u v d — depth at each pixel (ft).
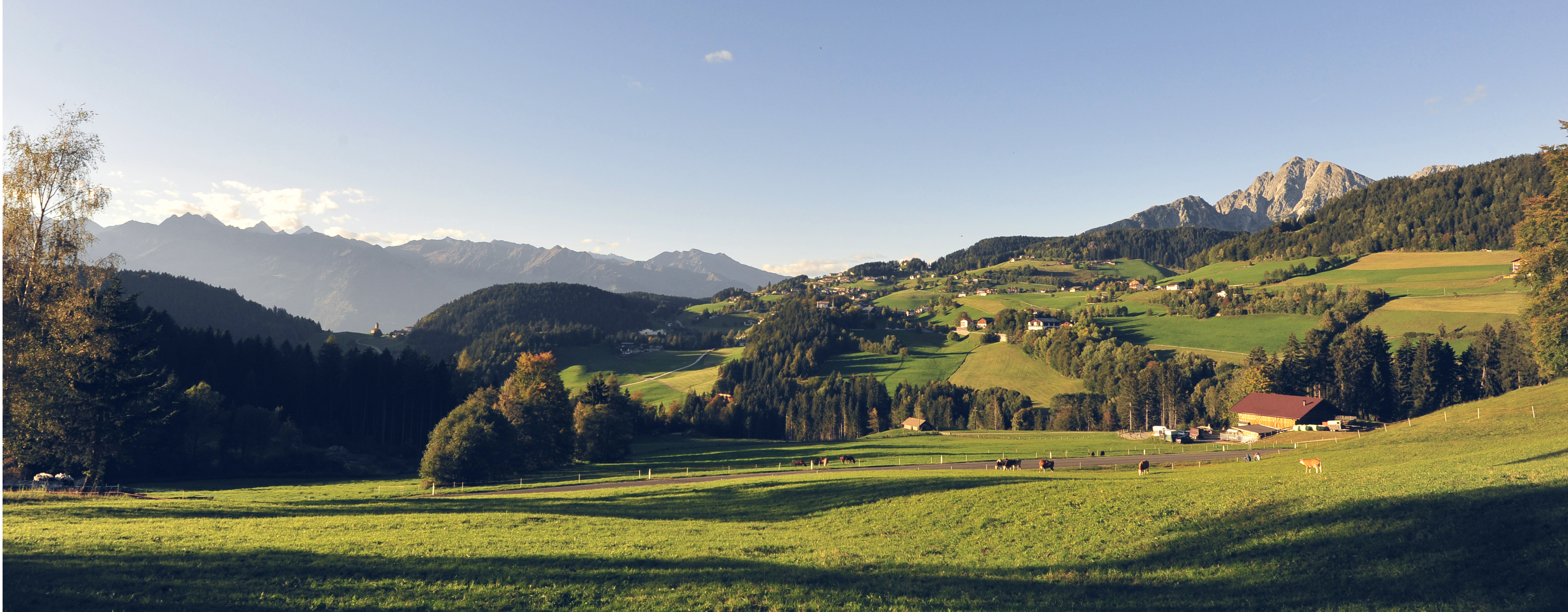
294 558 82.99
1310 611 63.77
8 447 135.33
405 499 169.07
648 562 87.20
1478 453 129.59
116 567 73.97
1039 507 121.19
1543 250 145.38
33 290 127.03
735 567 85.87
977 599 73.15
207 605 64.34
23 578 67.77
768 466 281.54
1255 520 93.09
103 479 223.10
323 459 303.07
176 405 271.49
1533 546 66.95
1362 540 77.77
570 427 309.63
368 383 399.03
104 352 145.18
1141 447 311.68
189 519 113.60
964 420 591.37
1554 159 143.54
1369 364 467.52
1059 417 533.55
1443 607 60.08
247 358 394.11
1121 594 73.36
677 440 482.69
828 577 81.76
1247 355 614.75
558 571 81.41
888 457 302.04
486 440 241.14
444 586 74.54
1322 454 185.16
